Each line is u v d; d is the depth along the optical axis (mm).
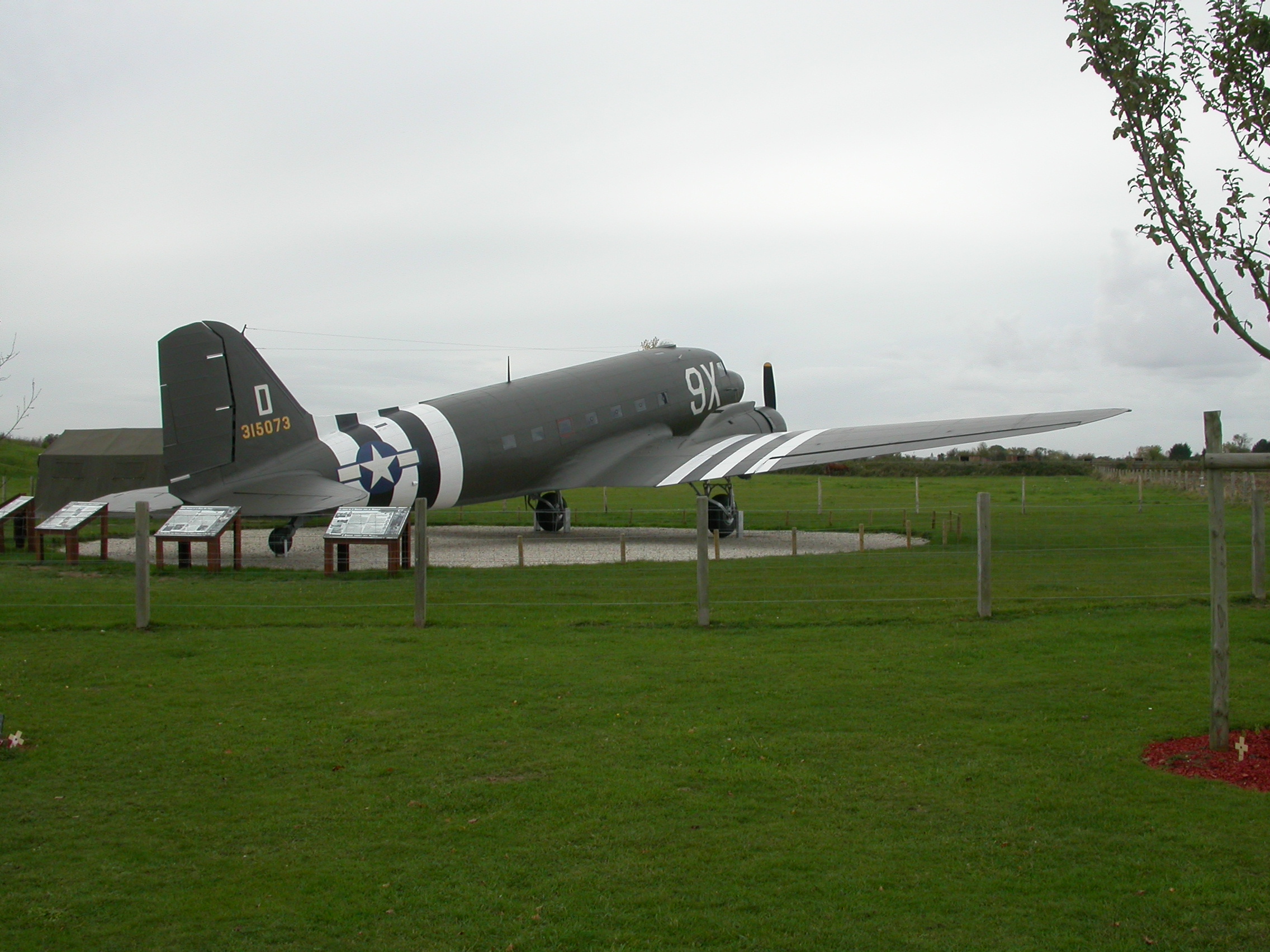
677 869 5484
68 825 6141
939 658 10234
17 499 21516
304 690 9242
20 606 13148
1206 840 5719
